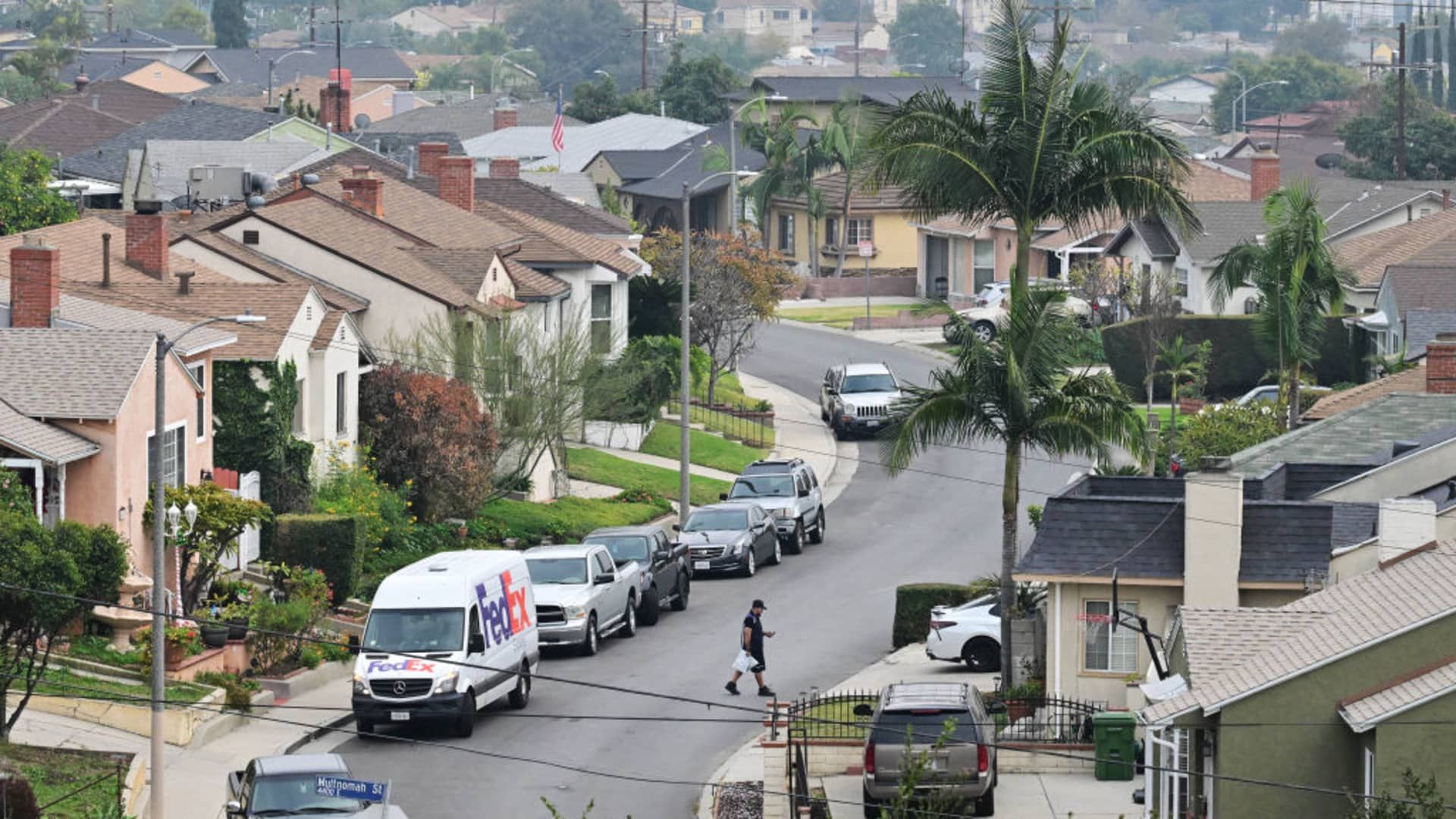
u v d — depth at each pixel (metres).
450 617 121.94
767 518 177.62
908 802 81.44
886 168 130.50
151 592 130.00
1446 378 171.38
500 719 127.06
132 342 139.25
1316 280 192.25
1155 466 184.62
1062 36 130.25
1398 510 108.06
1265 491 131.88
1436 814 74.75
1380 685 84.50
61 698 115.88
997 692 125.62
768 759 109.56
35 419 131.75
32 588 106.19
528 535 175.38
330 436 167.25
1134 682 119.19
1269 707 85.69
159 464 102.25
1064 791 107.56
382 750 119.69
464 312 188.62
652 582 154.38
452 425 173.75
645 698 131.88
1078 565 122.44
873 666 140.62
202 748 116.25
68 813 97.00
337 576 148.00
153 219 176.25
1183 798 94.88
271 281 184.25
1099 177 130.00
